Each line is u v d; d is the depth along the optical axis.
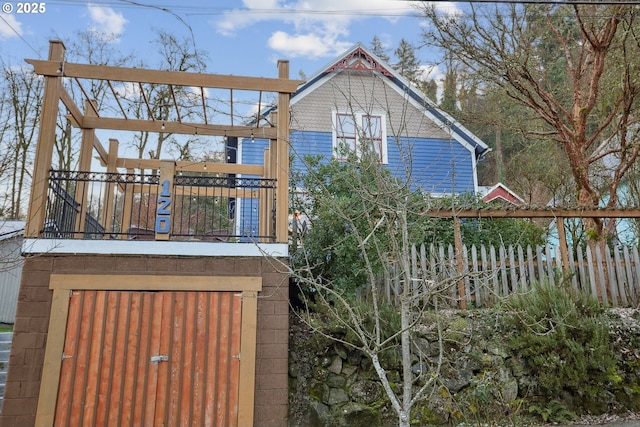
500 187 14.30
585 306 6.52
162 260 5.75
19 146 16.42
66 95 6.55
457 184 14.41
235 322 5.70
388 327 6.21
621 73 9.78
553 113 10.02
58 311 5.42
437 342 6.43
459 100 13.68
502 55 10.08
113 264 5.65
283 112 6.39
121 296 5.57
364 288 7.12
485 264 7.35
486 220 9.38
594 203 9.61
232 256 5.88
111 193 8.25
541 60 11.91
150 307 5.60
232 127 7.73
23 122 16.77
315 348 6.36
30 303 5.41
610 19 9.23
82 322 5.45
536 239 9.79
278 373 5.64
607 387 6.27
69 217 6.55
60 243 5.60
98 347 5.41
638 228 10.91
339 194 7.27
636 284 7.63
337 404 6.04
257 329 5.73
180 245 5.82
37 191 5.67
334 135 13.91
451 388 6.18
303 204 7.88
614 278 7.62
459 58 10.78
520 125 11.06
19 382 5.20
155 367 5.45
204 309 5.69
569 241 10.52
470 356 6.38
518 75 10.28
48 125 5.86
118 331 5.48
